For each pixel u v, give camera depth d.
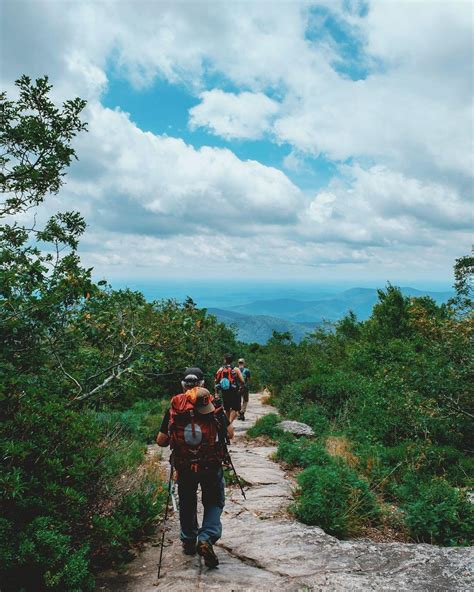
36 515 3.80
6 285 5.23
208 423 4.04
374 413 10.98
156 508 4.94
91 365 6.70
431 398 9.46
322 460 7.97
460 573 3.57
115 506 4.76
